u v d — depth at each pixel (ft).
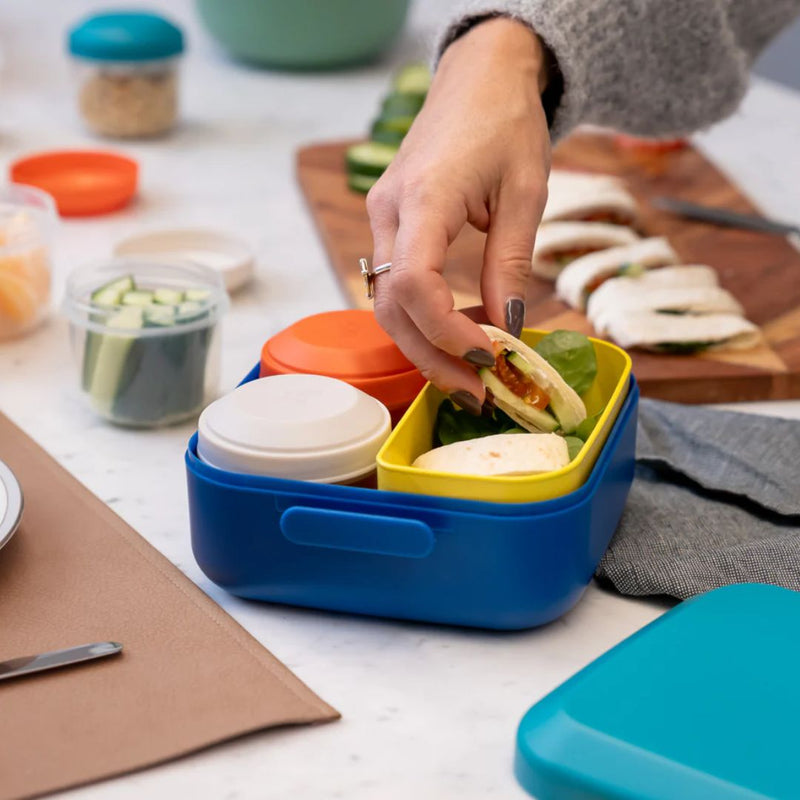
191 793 1.94
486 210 2.64
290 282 4.36
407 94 5.25
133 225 4.89
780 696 2.00
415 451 2.48
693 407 3.28
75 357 3.27
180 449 3.16
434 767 2.01
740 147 5.88
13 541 2.59
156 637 2.27
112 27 5.78
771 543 2.55
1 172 5.39
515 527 2.19
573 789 1.88
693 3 3.32
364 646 2.34
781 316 4.04
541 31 2.98
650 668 2.07
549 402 2.50
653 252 4.25
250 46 6.89
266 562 2.36
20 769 1.93
